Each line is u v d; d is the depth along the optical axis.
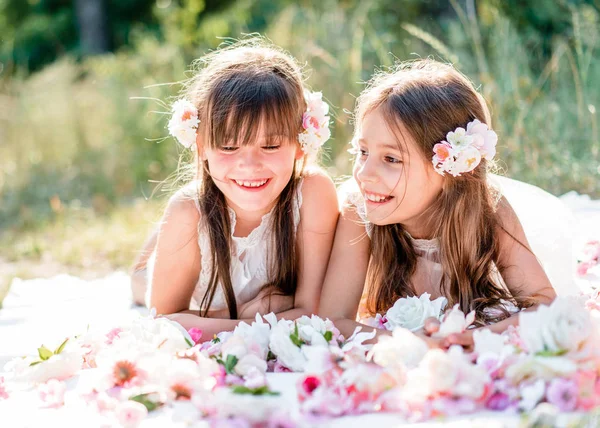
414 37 6.20
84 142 6.79
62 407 1.86
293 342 2.02
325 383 1.72
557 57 5.04
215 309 2.67
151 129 6.66
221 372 1.84
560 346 1.73
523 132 4.63
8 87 7.21
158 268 2.55
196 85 2.51
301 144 2.43
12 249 4.95
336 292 2.44
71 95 7.09
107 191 6.38
